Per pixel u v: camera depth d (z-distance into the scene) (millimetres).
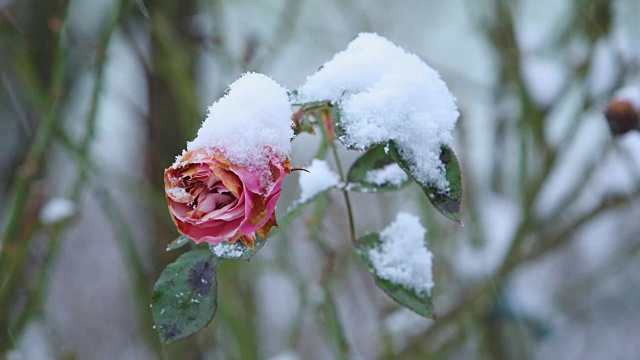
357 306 1313
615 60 1139
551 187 1238
